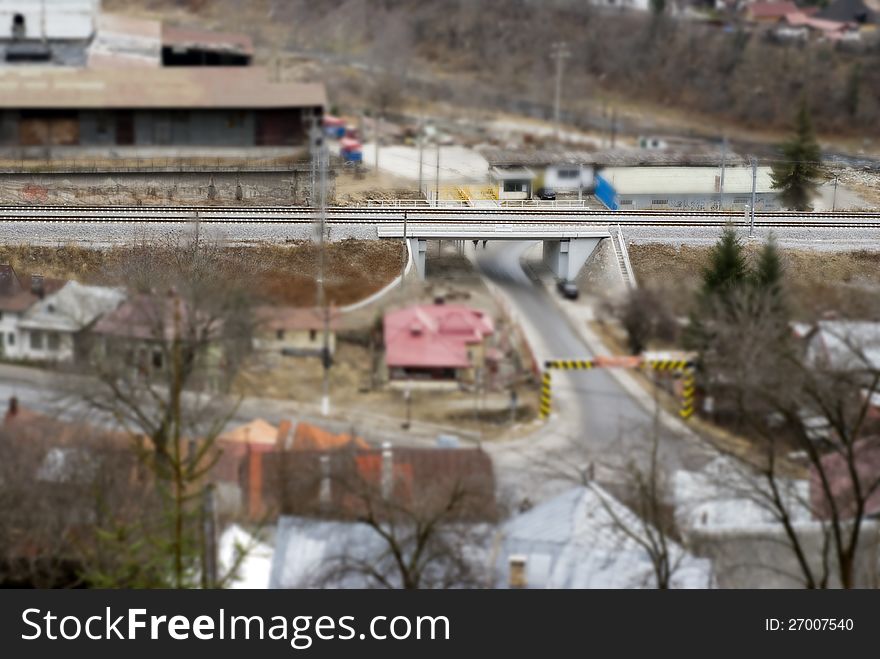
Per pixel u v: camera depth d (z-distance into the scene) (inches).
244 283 3024.1
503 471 2153.1
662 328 2498.8
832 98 7751.0
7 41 5905.5
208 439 1660.9
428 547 1995.6
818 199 5108.3
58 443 2081.7
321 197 4146.2
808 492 2096.5
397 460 2122.3
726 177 4931.1
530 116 7849.4
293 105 5172.2
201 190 4790.8
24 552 2003.0
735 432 2186.3
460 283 3206.2
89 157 5019.7
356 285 3196.4
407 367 2492.6
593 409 2294.5
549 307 2817.4
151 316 2321.6
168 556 1625.2
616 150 6225.4
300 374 2459.4
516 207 4756.4
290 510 2062.0
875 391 2050.9
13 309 2509.8
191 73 5359.3
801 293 2480.3
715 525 2052.2
